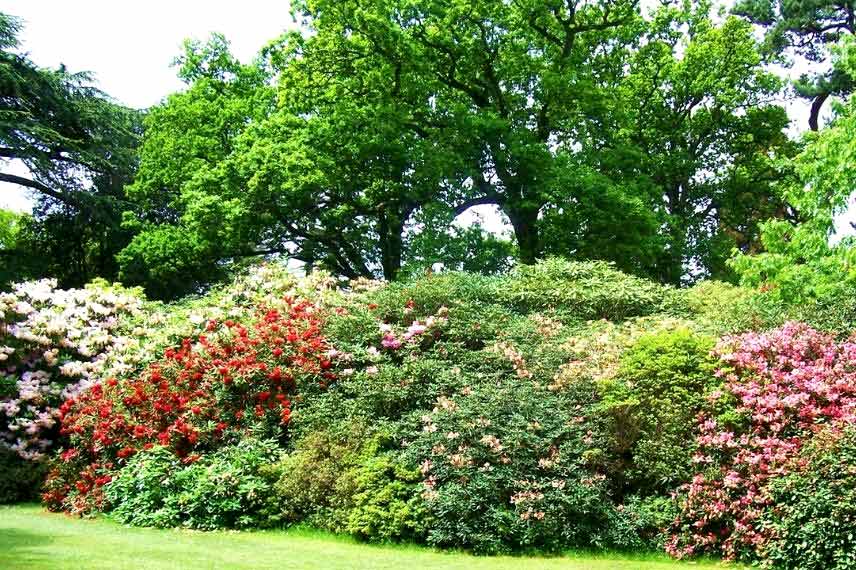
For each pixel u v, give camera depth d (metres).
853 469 6.33
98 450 9.61
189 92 24.06
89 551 6.33
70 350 12.16
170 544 6.94
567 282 12.18
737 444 7.41
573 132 20.69
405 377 9.29
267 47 20.75
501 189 19.78
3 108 26.44
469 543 7.29
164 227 24.45
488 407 8.05
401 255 20.91
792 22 25.11
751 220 25.84
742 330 9.49
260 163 19.73
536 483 7.40
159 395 9.84
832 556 6.29
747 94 24.52
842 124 11.37
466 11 18.94
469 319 10.60
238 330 10.52
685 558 7.08
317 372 9.86
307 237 21.47
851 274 10.51
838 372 7.84
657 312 11.91
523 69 19.75
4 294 12.14
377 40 18.97
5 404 10.90
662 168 23.81
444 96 20.39
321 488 8.09
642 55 23.61
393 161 19.56
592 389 8.47
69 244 30.16
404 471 7.82
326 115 20.17
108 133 29.00
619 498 7.82
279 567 6.01
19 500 10.12
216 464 8.66
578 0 20.42
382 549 7.21
